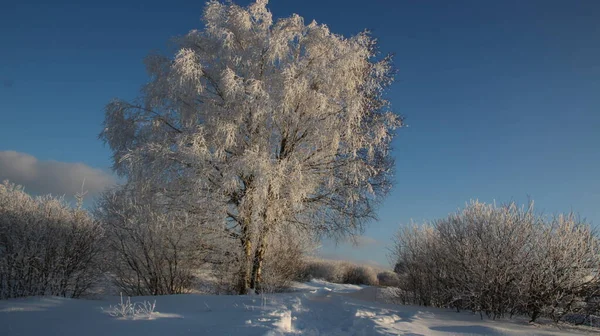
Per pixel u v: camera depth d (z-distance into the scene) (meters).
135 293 13.09
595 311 8.11
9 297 9.59
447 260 10.09
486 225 9.16
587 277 8.20
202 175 11.01
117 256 12.96
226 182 10.67
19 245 9.95
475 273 8.73
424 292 11.26
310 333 5.69
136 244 12.89
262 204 10.79
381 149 13.10
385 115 12.93
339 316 7.19
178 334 5.19
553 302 8.12
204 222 12.15
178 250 12.88
